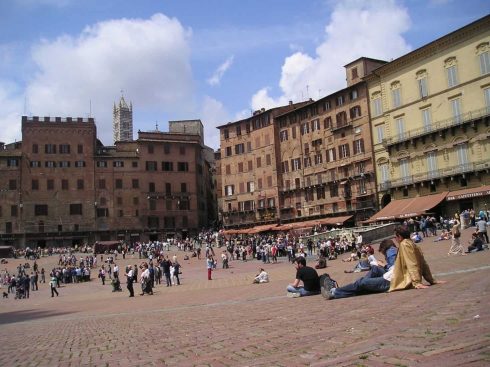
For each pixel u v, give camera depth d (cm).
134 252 9256
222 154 11175
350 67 8750
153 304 2495
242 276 4319
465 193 6462
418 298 1066
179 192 11406
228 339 890
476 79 6462
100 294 4300
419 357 541
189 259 7475
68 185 10794
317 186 9138
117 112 19262
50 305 3544
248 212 10500
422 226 5434
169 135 11562
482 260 2244
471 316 756
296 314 1130
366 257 2798
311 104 9262
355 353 605
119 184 11038
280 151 10038
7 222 10400
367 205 8125
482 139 6412
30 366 893
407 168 7425
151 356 823
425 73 7138
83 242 10694
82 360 884
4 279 6316
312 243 6097
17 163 10638
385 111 7794
